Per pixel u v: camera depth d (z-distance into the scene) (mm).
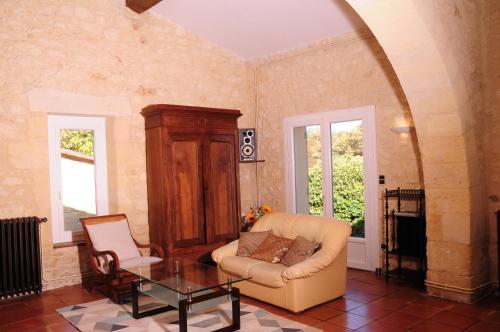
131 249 4797
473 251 4016
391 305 3969
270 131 6480
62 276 4898
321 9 4980
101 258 4617
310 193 5992
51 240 4816
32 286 4504
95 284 4836
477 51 4129
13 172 4594
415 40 3588
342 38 5426
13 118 4598
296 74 6070
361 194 5367
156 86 5680
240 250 4598
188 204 5352
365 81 5258
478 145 4098
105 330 3533
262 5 5098
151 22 5645
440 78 3717
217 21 5688
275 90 6383
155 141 5297
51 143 5039
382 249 5102
